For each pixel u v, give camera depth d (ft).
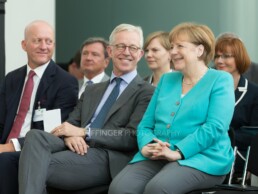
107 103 15.20
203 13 23.40
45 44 16.26
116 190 12.87
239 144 15.51
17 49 21.20
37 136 13.79
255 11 22.59
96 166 14.35
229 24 22.97
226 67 16.40
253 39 22.63
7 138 16.28
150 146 13.26
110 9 25.41
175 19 24.02
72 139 14.42
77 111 15.70
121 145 14.49
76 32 26.23
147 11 24.56
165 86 14.03
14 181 14.43
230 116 13.12
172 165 12.81
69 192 14.35
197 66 13.64
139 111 14.69
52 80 16.29
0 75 19.79
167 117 13.52
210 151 13.06
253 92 16.28
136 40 15.19
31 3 21.58
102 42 19.16
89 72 19.16
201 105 13.19
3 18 19.94
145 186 12.84
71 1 26.27
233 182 15.57
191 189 12.76
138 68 23.56
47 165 13.71
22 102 16.31
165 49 17.22
